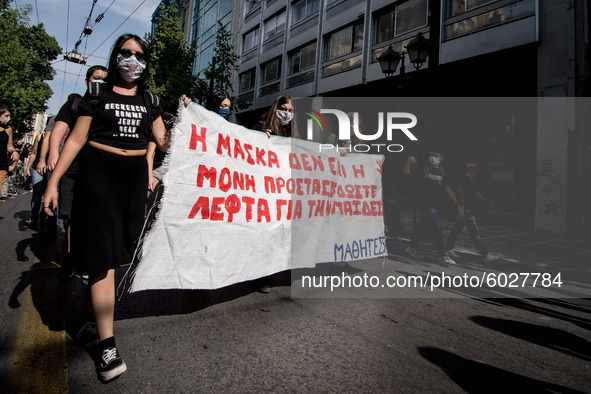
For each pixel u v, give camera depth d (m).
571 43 8.51
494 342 2.55
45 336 2.19
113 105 1.93
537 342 2.60
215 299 3.04
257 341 2.29
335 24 15.97
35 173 5.64
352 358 2.16
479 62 10.52
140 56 2.01
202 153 2.55
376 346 2.35
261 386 1.80
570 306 3.54
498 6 9.94
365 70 14.25
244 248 2.84
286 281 3.76
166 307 2.78
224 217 2.68
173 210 2.36
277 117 3.51
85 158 1.93
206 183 2.56
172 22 19.88
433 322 2.85
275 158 3.25
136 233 2.09
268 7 21.42
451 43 11.09
